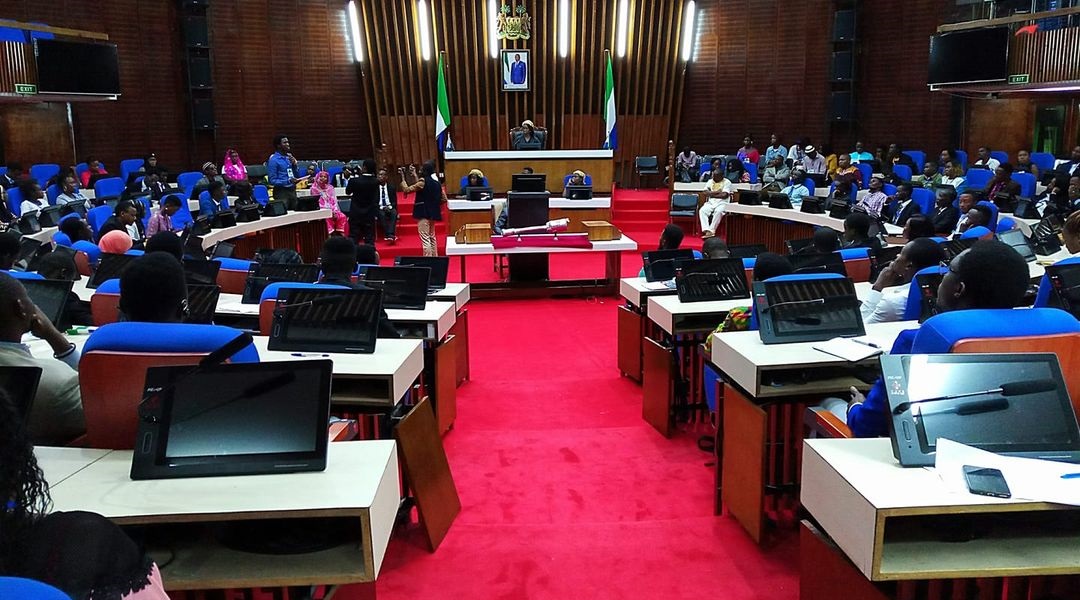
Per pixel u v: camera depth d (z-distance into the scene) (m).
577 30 17.11
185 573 2.07
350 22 16.66
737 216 12.34
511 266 10.12
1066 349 2.45
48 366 2.67
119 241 6.48
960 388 2.26
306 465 2.19
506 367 7.14
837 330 3.63
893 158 15.09
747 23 17.05
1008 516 2.30
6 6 13.00
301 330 3.70
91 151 14.38
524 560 3.29
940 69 13.02
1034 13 11.53
